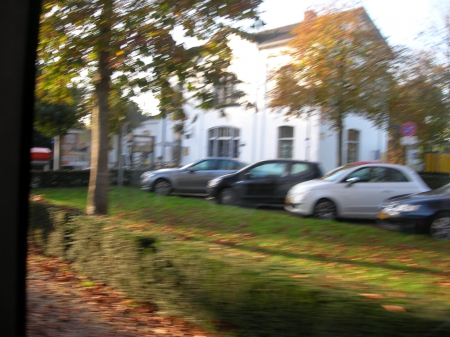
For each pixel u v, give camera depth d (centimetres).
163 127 2669
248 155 2419
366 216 1191
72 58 860
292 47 1747
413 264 697
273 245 833
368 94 1659
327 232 942
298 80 1712
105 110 945
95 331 518
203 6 863
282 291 419
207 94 909
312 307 398
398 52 1662
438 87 1677
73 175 1891
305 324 401
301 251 789
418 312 354
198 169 1680
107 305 598
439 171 2470
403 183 1201
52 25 836
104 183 947
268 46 2228
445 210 938
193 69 883
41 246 838
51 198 1468
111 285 644
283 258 734
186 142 2633
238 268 459
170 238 583
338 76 1641
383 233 941
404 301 372
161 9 838
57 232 788
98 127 942
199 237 884
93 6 830
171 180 1661
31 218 859
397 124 1783
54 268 759
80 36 859
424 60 1684
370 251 789
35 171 1794
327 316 386
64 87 979
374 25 1677
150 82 884
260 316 434
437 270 659
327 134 2255
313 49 1672
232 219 1089
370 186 1196
